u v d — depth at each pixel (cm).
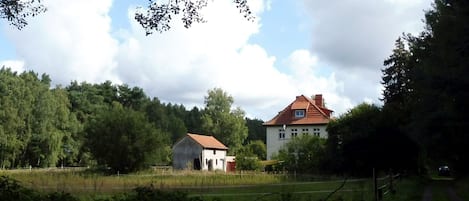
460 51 2709
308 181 4203
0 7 1114
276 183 3944
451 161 4691
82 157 11138
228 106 12369
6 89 9800
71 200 984
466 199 2675
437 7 3603
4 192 920
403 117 4434
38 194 965
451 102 3098
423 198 2666
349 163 3631
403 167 3041
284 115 8981
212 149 9606
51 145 10206
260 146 10619
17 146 9656
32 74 11050
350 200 1853
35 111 10231
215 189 3241
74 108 13038
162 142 6894
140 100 15088
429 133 3562
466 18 2623
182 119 16912
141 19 1107
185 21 1119
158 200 1004
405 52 5853
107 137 6538
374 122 4019
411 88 4962
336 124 5081
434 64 3362
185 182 4144
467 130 3303
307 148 5909
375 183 1953
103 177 4856
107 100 14600
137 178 4747
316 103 9775
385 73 5975
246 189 3195
